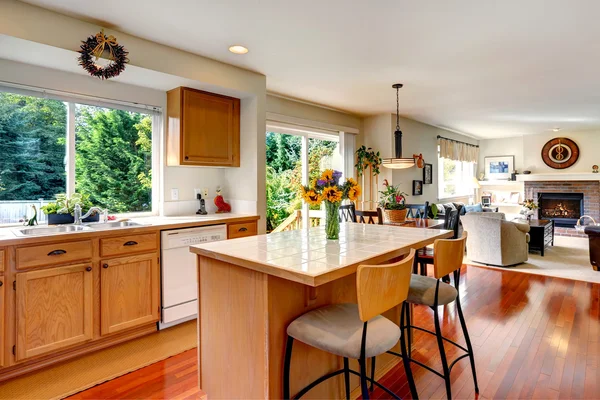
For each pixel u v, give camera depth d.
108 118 3.10
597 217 7.44
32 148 2.71
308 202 2.08
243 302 1.64
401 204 3.82
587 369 2.21
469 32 2.59
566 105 5.10
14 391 2.01
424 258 3.41
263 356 1.55
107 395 1.98
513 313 3.17
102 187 3.08
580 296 3.62
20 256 2.11
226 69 3.23
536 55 3.08
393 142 5.63
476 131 7.71
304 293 1.70
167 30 2.53
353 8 2.22
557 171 7.94
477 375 2.16
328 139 5.34
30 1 2.11
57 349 2.27
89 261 2.40
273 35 2.62
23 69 2.57
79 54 2.38
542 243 5.55
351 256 1.64
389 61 3.21
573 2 2.16
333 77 3.68
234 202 3.79
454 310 3.26
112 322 2.52
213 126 3.41
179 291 2.89
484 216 4.96
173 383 2.10
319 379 1.68
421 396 1.96
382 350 1.41
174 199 3.46
